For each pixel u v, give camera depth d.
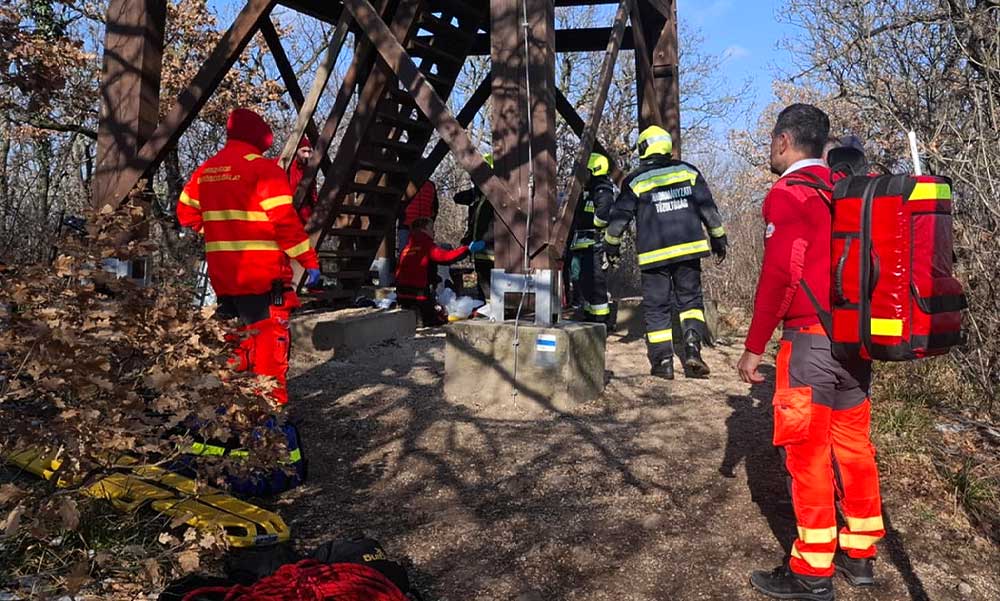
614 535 3.36
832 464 2.96
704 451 4.40
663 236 5.99
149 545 2.82
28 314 2.47
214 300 4.87
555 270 5.22
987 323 5.20
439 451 4.36
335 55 6.40
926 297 2.47
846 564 2.99
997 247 5.12
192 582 2.36
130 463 3.00
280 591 2.32
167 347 2.79
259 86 13.22
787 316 2.85
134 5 5.60
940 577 3.04
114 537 2.82
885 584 2.98
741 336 8.30
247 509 3.07
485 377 5.20
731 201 13.91
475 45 9.64
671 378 6.06
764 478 4.00
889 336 2.51
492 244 8.70
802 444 2.79
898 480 3.93
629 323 8.20
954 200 5.52
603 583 2.96
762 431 4.75
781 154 2.96
